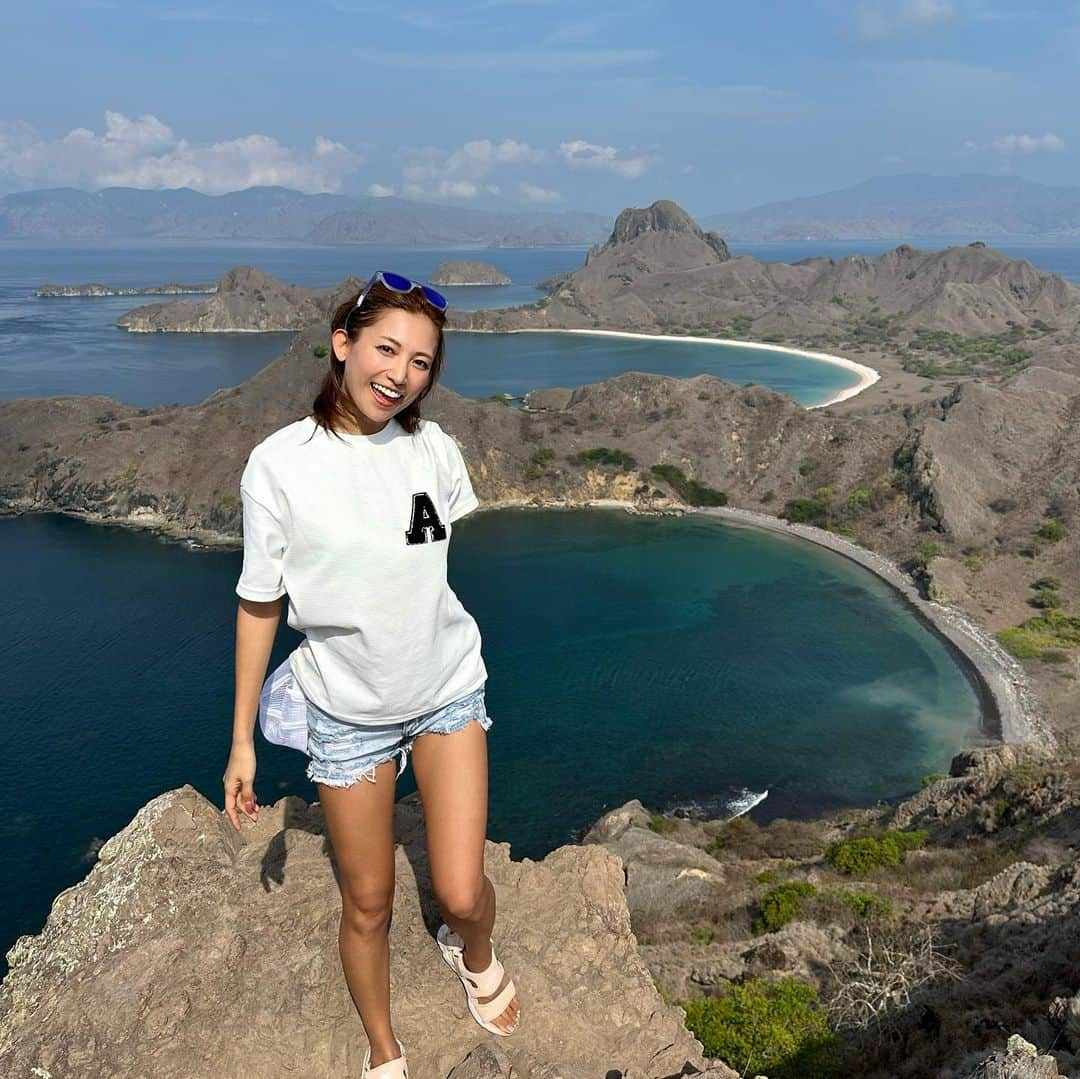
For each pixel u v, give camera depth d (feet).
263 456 11.23
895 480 363.97
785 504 380.78
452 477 12.45
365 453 11.43
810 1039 69.77
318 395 11.51
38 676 229.66
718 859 144.66
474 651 13.05
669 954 96.94
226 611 273.75
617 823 160.86
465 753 12.69
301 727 13.05
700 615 276.41
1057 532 307.99
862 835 147.64
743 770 192.13
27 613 273.54
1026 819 131.23
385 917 13.26
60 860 159.84
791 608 281.13
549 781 187.83
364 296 10.83
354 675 11.78
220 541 348.38
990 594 282.15
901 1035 66.80
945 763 193.88
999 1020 63.10
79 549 340.59
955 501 331.98
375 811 12.53
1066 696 219.82
